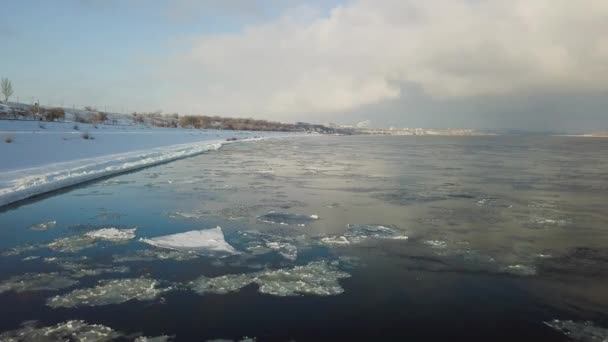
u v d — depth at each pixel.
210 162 29.77
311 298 6.84
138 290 7.13
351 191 17.52
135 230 11.07
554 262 8.62
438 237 10.47
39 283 7.43
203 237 10.29
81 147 29.69
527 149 56.34
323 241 10.10
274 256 9.00
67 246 9.62
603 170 26.47
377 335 5.67
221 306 6.53
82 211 13.25
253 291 7.12
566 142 98.62
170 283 7.46
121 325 5.92
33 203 14.44
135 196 15.91
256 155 37.78
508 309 6.46
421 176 22.75
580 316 6.24
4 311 6.35
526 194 16.97
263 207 14.10
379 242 10.05
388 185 19.31
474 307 6.51
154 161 27.33
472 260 8.73
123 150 32.84
